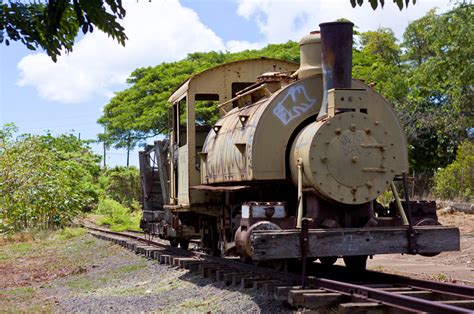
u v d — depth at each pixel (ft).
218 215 43.45
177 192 51.08
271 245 29.27
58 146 162.30
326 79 32.65
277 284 30.94
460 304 24.61
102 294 40.40
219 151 39.47
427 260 47.50
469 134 104.42
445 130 103.60
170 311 31.78
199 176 44.78
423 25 113.09
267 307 28.58
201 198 44.50
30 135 106.42
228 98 45.50
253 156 33.09
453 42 81.76
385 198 74.33
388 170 31.76
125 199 158.61
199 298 33.96
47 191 97.66
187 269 44.42
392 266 43.96
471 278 37.19
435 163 107.04
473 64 80.28
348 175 31.19
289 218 31.48
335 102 31.50
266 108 33.42
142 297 37.01
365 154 31.45
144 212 73.26
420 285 29.30
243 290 32.99
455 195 83.46
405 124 105.60
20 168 97.76
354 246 30.35
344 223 32.07
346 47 32.45
